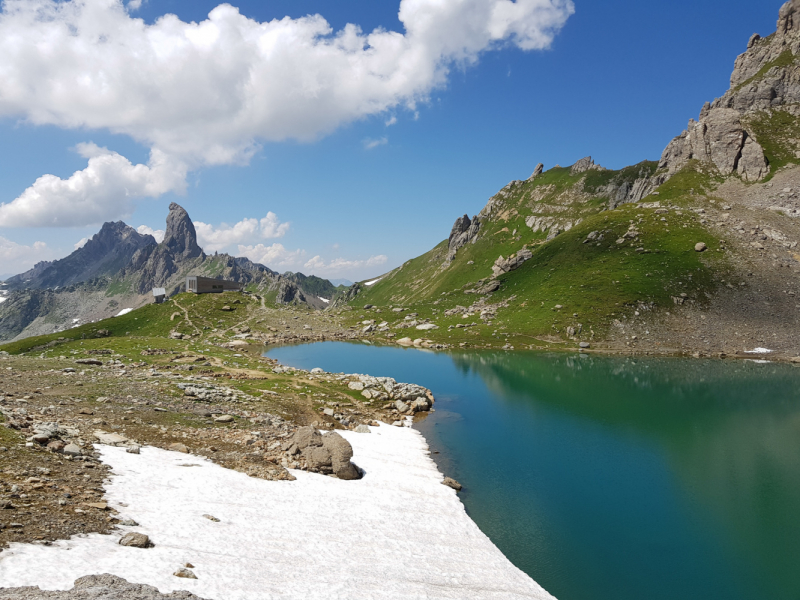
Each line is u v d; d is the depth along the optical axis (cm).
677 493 4062
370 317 19712
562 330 13875
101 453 2752
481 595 2356
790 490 4147
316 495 3084
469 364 11106
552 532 3384
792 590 2789
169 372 6719
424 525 3100
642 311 13812
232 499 2617
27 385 4534
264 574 1852
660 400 7481
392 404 6831
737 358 11188
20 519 1634
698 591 2756
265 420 4628
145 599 1344
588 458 4900
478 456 4919
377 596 1984
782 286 13588
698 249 16038
